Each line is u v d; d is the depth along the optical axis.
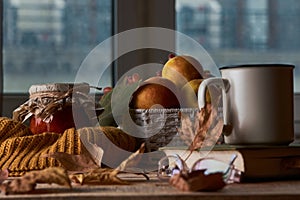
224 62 1.76
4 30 1.68
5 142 0.96
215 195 0.66
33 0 1.70
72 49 1.72
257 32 1.78
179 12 1.72
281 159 0.80
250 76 0.84
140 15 1.68
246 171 0.78
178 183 0.70
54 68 1.71
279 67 0.84
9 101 1.64
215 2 1.75
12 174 0.91
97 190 0.71
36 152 0.95
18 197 0.67
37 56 1.70
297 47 1.79
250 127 0.84
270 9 1.78
